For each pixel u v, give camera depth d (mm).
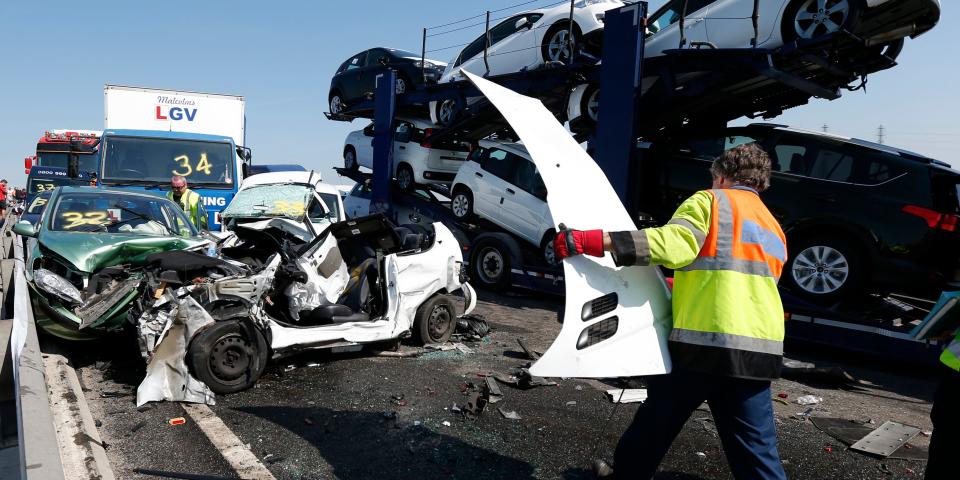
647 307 2381
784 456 3535
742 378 2146
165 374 4031
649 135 9109
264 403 4086
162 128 10703
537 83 8812
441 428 3742
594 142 8484
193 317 4086
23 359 3500
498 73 9625
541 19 8961
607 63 7477
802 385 5172
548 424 3857
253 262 5207
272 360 4965
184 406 3953
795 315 6281
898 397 4984
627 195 7285
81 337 4699
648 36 7949
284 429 3637
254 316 4348
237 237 5492
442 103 10648
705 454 3477
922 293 5750
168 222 6230
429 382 4672
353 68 12820
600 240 2166
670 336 2301
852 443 3719
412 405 4137
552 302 9102
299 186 6156
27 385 3100
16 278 5230
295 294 4945
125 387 4301
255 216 5996
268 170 16188
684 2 7016
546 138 2377
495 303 8648
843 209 6090
